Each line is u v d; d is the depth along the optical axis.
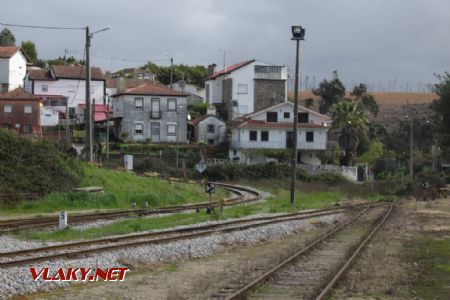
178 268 15.89
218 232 22.19
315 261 16.94
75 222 24.77
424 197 55.34
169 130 78.88
